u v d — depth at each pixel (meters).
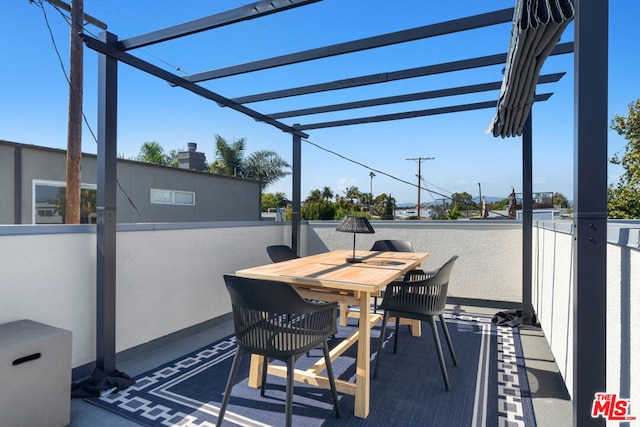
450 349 2.67
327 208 15.17
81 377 2.41
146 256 2.89
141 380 2.44
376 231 4.91
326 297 2.33
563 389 2.33
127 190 7.53
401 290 2.48
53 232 2.25
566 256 2.22
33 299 2.14
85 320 2.44
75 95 4.93
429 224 4.65
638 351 1.18
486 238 4.39
